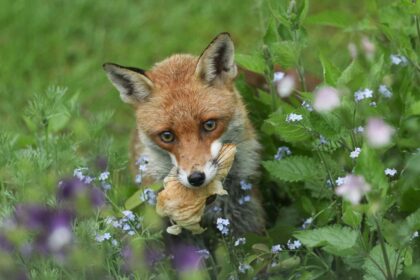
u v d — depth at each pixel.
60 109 11.00
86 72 16.16
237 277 9.18
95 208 9.39
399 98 10.45
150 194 9.81
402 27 11.07
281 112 10.25
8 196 9.71
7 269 8.79
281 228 10.21
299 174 9.78
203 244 10.84
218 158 9.73
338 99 8.65
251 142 10.64
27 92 15.59
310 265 9.42
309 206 10.02
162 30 17.27
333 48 15.48
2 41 16.88
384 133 7.91
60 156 10.24
